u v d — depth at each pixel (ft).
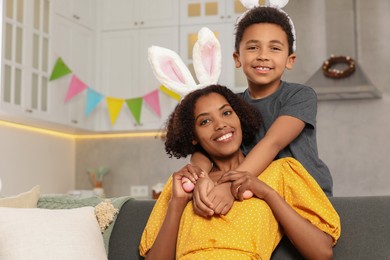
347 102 16.80
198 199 5.15
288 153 6.02
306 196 5.39
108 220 6.40
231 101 5.81
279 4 6.51
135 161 18.22
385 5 16.74
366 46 16.76
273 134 5.69
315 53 17.03
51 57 15.71
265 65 6.01
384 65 16.66
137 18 17.42
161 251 5.38
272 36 6.04
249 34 6.11
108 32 17.60
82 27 17.03
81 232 6.06
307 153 6.00
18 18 14.52
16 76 14.42
